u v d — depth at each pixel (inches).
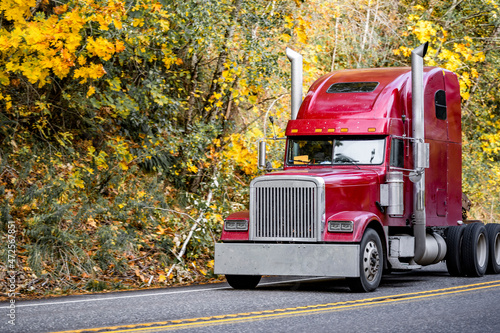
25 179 831.1
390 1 1298.0
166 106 946.7
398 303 566.6
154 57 892.0
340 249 640.4
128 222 860.6
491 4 1338.6
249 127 1059.9
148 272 770.2
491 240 890.1
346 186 677.3
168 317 489.4
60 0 794.2
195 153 938.7
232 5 975.6
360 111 749.3
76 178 823.1
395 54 1262.3
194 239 837.2
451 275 866.8
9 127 879.1
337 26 1180.5
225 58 994.7
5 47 652.7
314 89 796.0
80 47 783.1
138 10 797.9
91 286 689.0
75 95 880.9
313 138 766.5
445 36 1235.2
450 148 856.3
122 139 919.0
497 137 1386.6
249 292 655.1
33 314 500.7
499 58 1419.8
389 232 751.7
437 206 818.8
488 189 1411.2
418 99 746.2
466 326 460.4
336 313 511.2
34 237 741.3
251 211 674.2
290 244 657.0
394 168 741.9
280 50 1042.7
